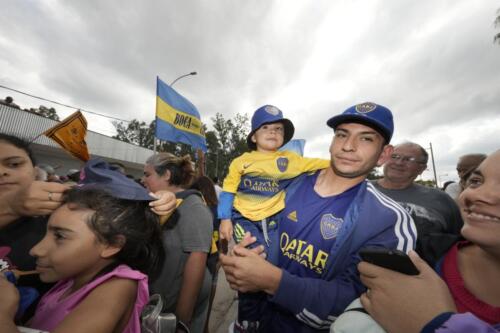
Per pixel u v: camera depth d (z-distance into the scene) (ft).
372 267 3.00
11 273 3.81
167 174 7.82
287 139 9.25
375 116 4.82
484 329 2.21
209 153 205.36
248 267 4.25
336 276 4.71
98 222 3.47
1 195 4.13
